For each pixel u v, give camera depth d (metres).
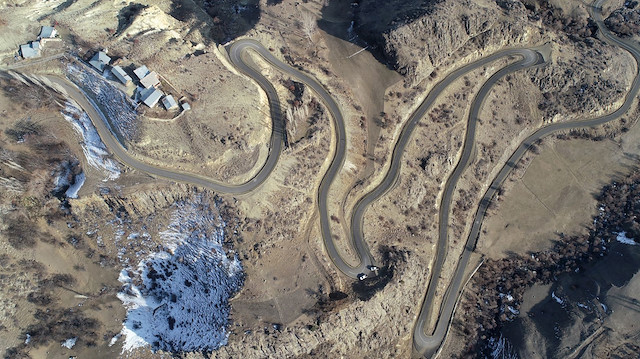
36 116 83.38
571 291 83.75
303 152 81.25
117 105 80.00
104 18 86.75
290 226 78.19
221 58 86.44
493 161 92.69
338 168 82.69
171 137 78.69
